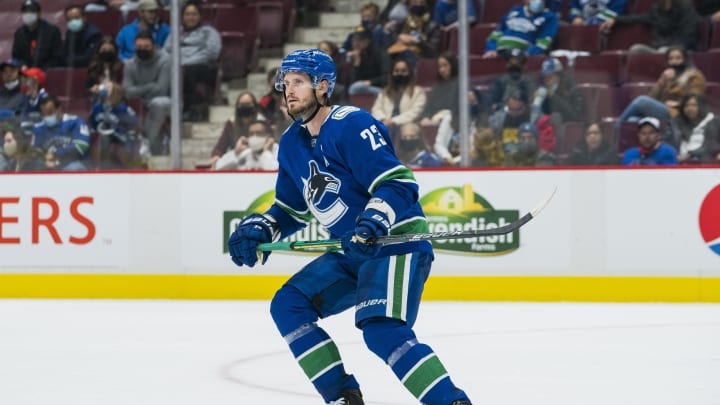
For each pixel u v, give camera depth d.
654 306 26.89
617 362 18.14
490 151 29.20
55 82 31.17
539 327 22.92
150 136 30.58
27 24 31.52
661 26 29.16
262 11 31.47
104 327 23.47
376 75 30.09
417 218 11.59
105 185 30.09
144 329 23.06
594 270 28.05
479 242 28.50
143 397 15.09
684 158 28.36
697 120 28.34
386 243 10.85
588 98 28.98
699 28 28.91
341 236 11.75
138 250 29.95
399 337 11.02
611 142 28.75
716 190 27.48
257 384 16.12
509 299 28.42
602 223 27.98
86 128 30.84
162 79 30.53
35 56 31.41
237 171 29.45
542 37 29.58
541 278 28.28
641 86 28.80
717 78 28.58
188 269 29.75
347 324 23.94
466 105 29.06
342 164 11.34
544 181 28.17
